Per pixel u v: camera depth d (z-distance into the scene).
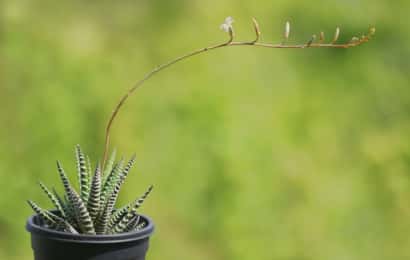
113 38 7.16
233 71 7.07
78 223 2.22
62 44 6.93
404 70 7.84
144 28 7.27
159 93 6.90
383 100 7.59
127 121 6.74
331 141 7.14
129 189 6.55
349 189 6.96
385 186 7.20
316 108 7.24
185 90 6.92
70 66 6.79
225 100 6.89
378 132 7.44
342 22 7.77
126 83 6.90
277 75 7.21
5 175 6.35
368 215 7.03
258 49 7.28
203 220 6.65
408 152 7.40
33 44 6.84
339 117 7.35
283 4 7.59
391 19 7.89
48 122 6.55
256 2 7.48
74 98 6.68
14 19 6.87
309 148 7.08
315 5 7.71
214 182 6.69
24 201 6.39
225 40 7.21
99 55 6.96
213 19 7.30
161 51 7.16
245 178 6.70
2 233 6.34
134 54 7.10
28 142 6.50
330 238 6.81
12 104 6.60
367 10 7.85
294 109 7.14
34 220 2.30
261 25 7.44
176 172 6.67
